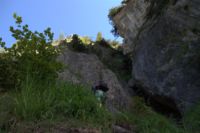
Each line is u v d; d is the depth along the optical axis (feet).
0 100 19.10
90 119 19.31
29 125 17.33
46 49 23.07
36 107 18.30
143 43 51.57
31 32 23.26
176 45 45.52
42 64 21.85
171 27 47.16
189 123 25.94
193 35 44.47
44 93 19.74
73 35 76.02
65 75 34.68
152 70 47.47
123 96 38.47
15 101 18.76
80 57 45.19
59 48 24.53
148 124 21.48
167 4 50.24
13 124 17.11
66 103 19.63
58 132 17.46
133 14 77.71
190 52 43.70
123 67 68.80
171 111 44.70
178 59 44.37
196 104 36.32
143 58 50.08
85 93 21.35
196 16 45.85
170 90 43.60
